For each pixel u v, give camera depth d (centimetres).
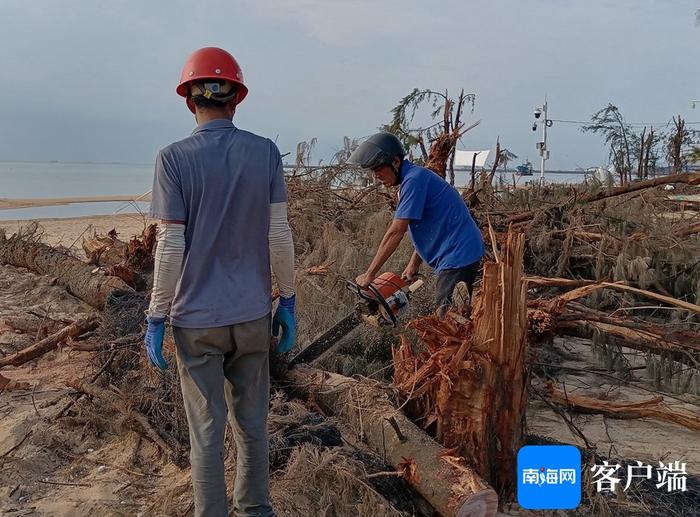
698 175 608
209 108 253
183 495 306
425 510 299
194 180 239
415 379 320
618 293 543
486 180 754
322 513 283
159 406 363
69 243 1160
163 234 237
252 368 260
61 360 507
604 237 590
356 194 827
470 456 307
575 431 385
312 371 382
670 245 581
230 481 308
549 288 591
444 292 392
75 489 322
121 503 307
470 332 310
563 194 747
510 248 304
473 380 305
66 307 649
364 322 383
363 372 427
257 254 255
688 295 546
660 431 403
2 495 315
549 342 495
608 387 468
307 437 327
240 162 246
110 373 419
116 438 375
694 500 314
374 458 317
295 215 757
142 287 604
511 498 316
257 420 263
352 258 585
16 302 668
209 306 243
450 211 390
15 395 435
